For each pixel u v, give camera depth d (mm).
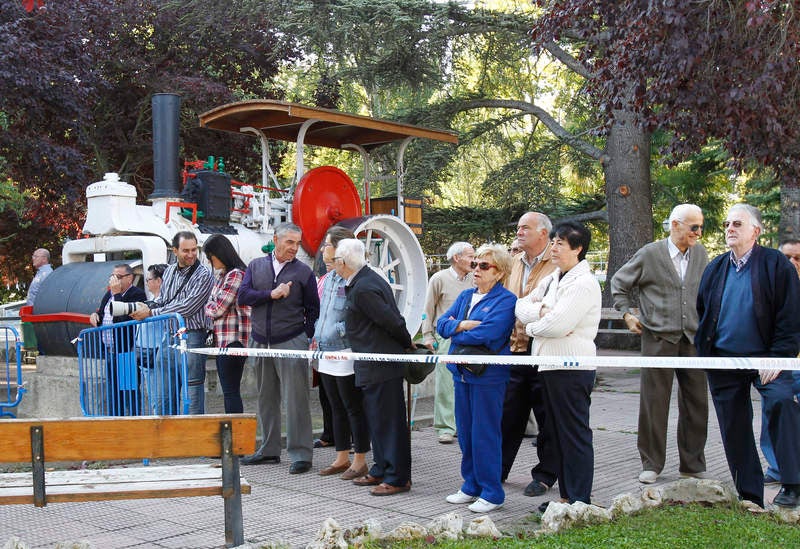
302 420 6543
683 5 9680
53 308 9180
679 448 6258
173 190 10344
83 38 18188
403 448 5836
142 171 22391
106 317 7734
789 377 5105
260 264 6719
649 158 18422
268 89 22922
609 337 17094
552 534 4527
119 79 20500
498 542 4375
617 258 18250
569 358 4664
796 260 6484
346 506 5477
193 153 21078
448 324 5445
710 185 22344
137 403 6934
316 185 11312
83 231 9711
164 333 6762
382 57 18812
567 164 22562
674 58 10117
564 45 21047
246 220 10961
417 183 20375
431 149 20500
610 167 18375
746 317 5000
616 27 11680
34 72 15602
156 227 9617
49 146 16922
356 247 5887
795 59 10055
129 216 9539
